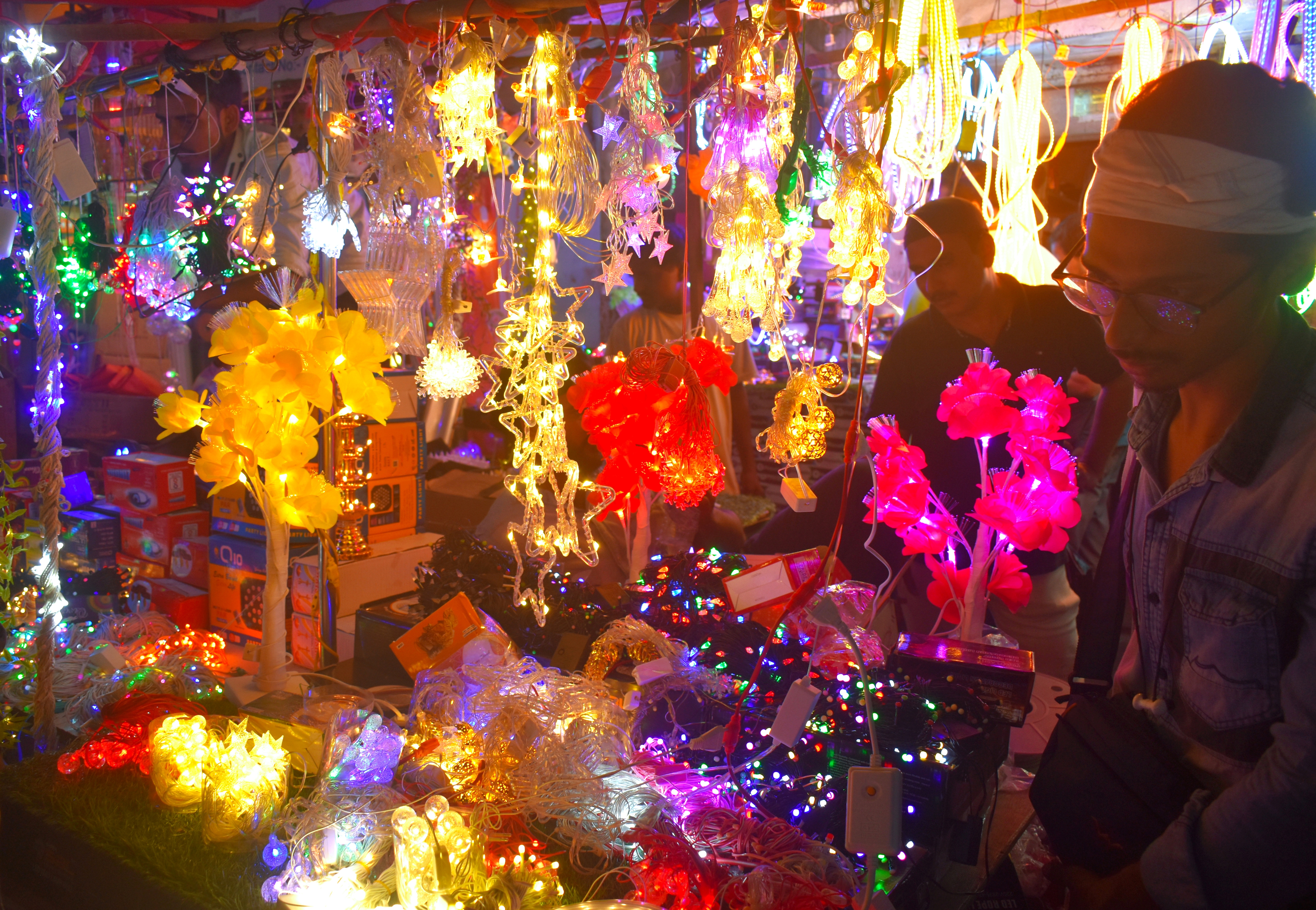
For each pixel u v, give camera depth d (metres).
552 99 1.74
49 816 1.79
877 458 1.89
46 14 3.45
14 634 2.49
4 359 3.60
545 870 1.45
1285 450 1.15
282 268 2.65
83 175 2.23
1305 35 2.12
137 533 2.97
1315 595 1.09
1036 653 2.55
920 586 2.59
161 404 1.96
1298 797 1.05
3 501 2.56
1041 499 1.72
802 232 1.78
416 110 1.94
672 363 1.88
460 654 1.94
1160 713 1.34
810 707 1.39
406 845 1.41
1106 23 4.31
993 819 1.62
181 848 1.65
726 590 1.84
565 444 1.97
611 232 1.80
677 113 1.88
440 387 2.09
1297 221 1.10
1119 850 1.28
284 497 1.96
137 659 2.31
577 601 2.05
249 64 2.67
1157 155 1.10
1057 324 2.57
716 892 1.33
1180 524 1.27
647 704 1.71
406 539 2.84
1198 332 1.15
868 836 1.19
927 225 2.32
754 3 1.69
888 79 1.47
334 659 2.44
